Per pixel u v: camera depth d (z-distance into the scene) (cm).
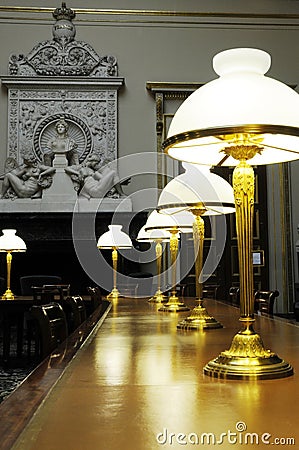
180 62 901
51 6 891
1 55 876
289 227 877
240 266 126
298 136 123
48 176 808
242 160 130
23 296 595
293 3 927
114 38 895
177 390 108
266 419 86
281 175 882
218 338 181
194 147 150
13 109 852
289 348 157
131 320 247
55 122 855
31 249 796
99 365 135
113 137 862
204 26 911
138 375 123
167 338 183
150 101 885
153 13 903
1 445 75
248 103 120
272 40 920
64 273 817
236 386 111
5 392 404
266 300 311
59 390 108
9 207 791
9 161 824
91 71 869
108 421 87
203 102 125
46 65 862
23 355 590
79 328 221
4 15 884
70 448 74
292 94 126
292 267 871
